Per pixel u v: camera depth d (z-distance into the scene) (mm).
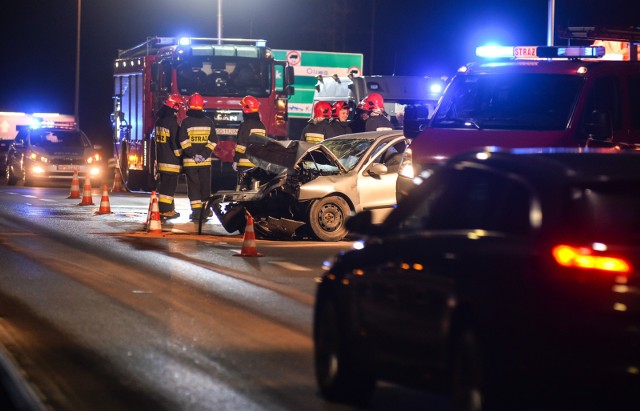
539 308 14242
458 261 15594
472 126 35844
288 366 21062
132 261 37000
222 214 47000
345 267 18328
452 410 15555
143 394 18734
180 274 33906
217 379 19938
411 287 16453
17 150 88562
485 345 14750
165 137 51750
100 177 87625
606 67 35625
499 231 15398
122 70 81312
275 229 44062
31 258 37594
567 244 14328
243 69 71812
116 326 25125
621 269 14008
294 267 35938
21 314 26609
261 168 45375
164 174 51969
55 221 51969
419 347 16297
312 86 120562
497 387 14570
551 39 78125
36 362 21250
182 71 70875
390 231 17578
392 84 83312
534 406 14453
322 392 18688
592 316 13992
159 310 27344
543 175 15172
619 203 14750
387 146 44812
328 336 18641
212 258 38125
